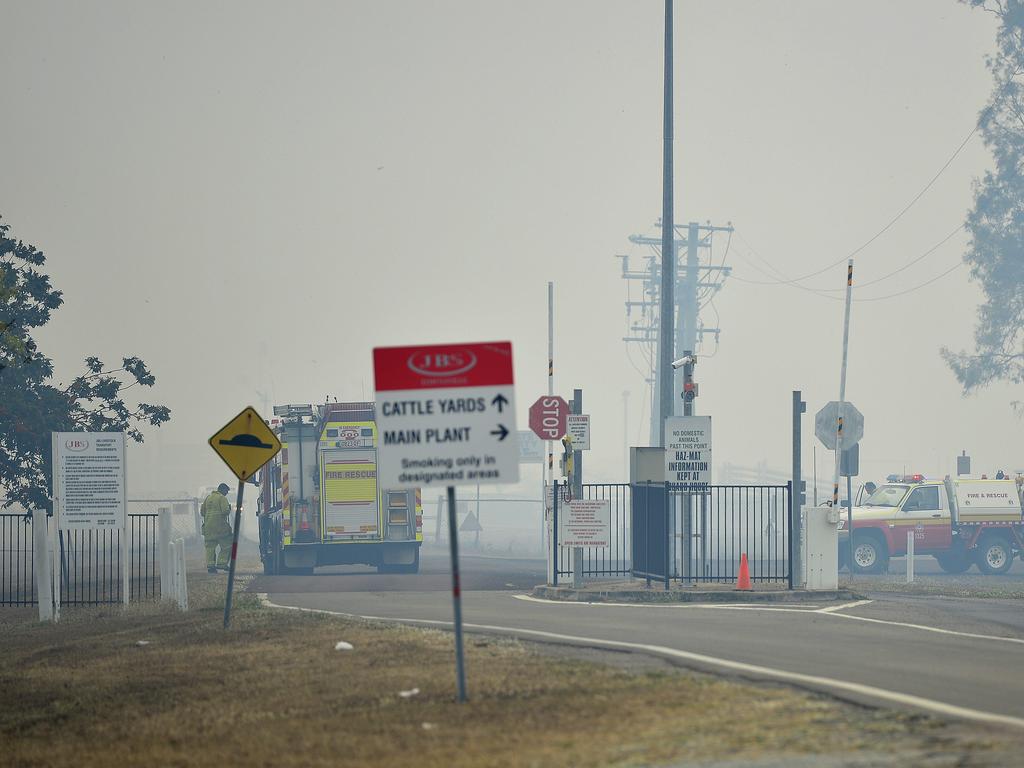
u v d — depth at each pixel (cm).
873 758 2386
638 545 6775
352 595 6700
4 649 5084
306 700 3366
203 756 2784
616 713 2973
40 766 2823
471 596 6625
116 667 4209
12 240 8894
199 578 8494
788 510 6812
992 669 3591
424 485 3092
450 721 2983
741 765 2402
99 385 9038
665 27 8281
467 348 3108
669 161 8231
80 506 6234
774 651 4006
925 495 9700
